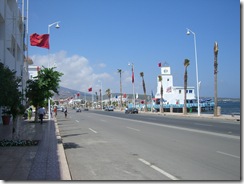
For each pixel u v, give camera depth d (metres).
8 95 14.74
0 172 9.08
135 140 17.39
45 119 43.56
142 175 8.91
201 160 10.88
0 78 14.04
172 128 24.86
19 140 16.23
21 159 11.25
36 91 22.39
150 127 26.55
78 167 10.29
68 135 21.50
